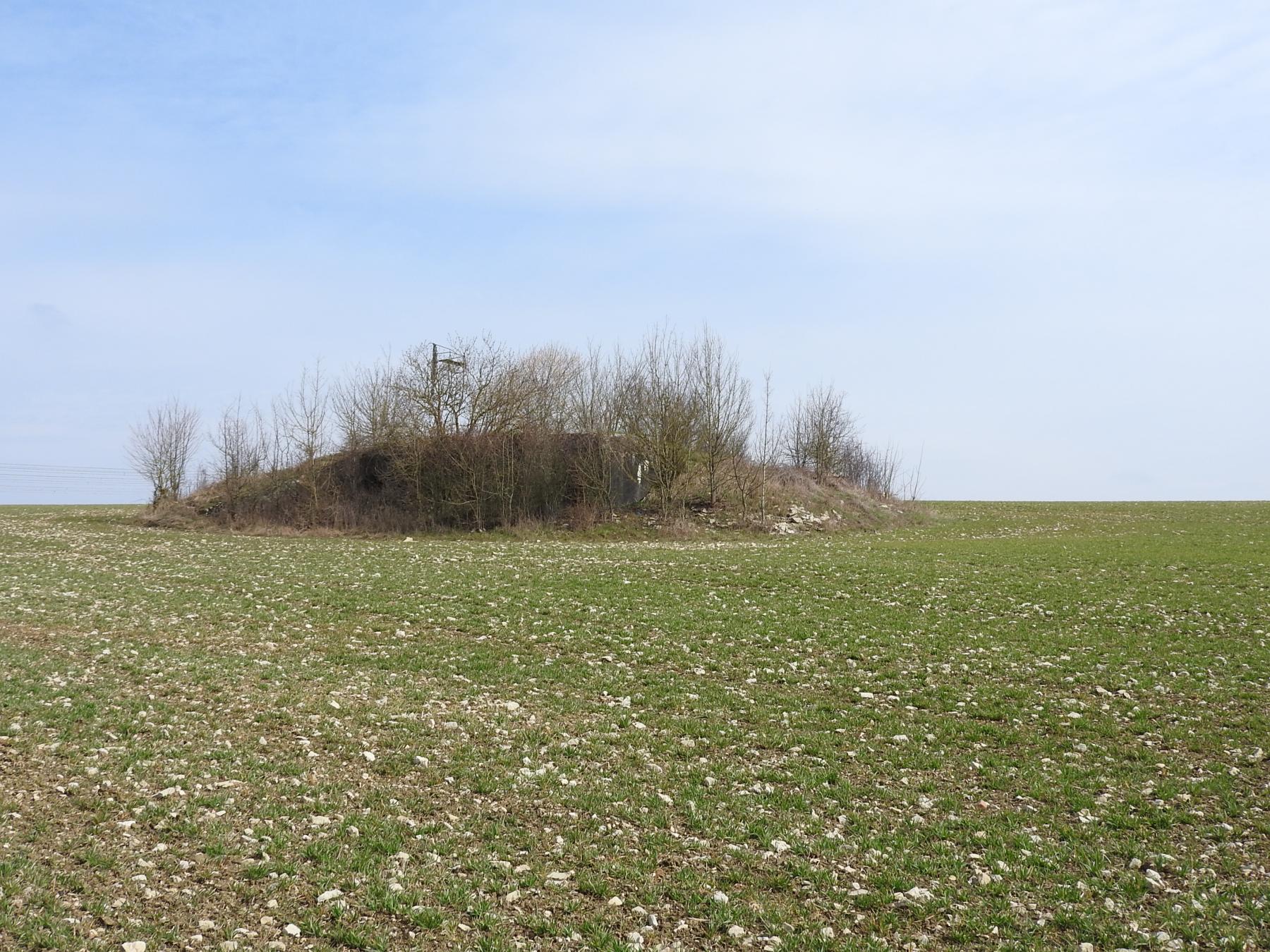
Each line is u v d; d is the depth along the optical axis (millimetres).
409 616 28031
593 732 17000
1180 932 9938
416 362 67875
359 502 65875
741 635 25484
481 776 14336
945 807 13688
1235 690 19641
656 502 65500
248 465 73312
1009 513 74875
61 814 11852
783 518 63969
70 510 84438
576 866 11289
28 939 8648
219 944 8930
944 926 10047
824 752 16156
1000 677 21156
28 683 18391
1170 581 33906
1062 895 10750
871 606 29906
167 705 17484
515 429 65312
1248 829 12750
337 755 15180
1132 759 15867
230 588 33281
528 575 36781
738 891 10734
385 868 10883
